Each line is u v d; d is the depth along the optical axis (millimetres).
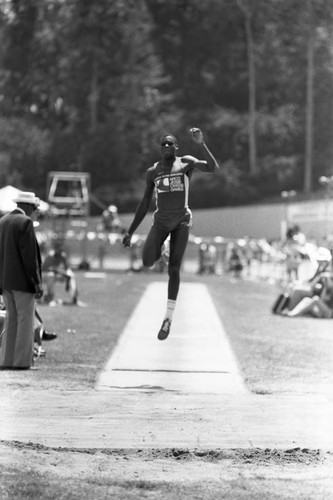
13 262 49281
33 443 32969
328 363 55312
